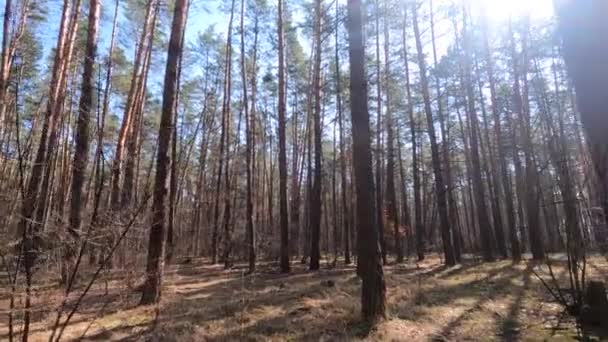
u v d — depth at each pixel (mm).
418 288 10344
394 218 21359
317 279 13227
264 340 6520
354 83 8047
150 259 8922
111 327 7117
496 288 10602
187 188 36906
